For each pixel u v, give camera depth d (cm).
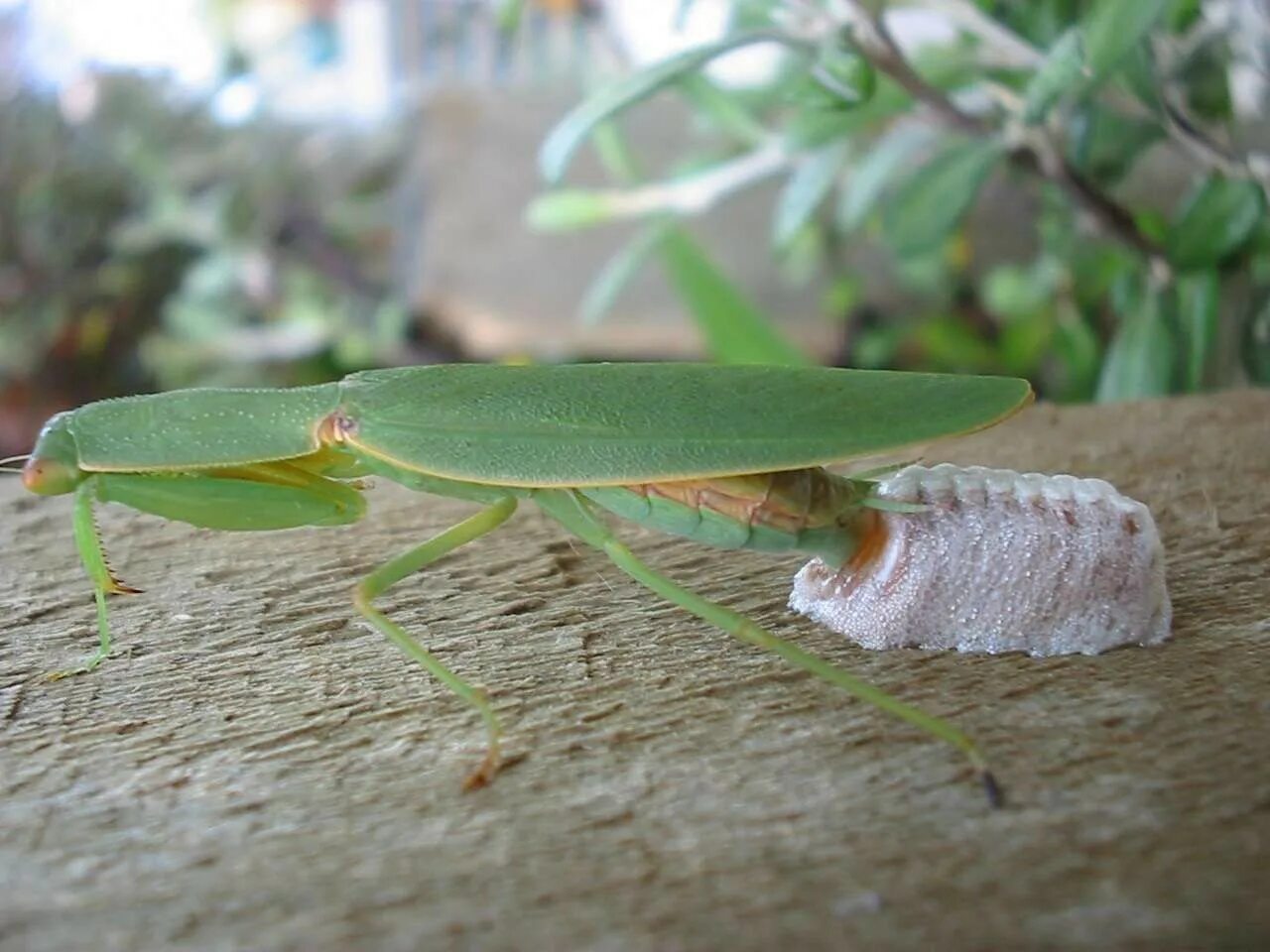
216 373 18
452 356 17
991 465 8
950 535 6
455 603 6
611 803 5
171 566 7
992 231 15
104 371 19
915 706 5
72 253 19
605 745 5
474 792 5
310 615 6
